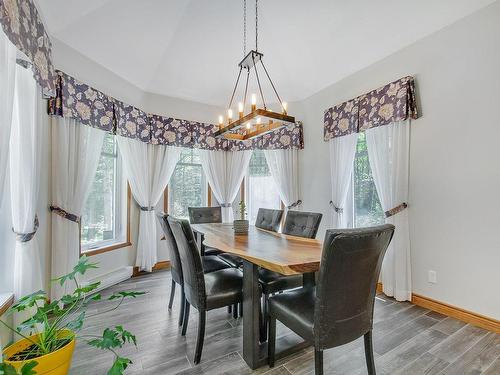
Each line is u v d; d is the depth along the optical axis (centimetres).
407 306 273
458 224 248
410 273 283
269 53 362
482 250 232
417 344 203
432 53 268
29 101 185
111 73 331
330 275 133
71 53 278
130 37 306
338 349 196
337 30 305
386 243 149
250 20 311
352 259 133
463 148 245
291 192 442
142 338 210
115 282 335
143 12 286
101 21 272
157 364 178
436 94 265
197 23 316
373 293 156
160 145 405
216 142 454
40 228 244
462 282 245
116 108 334
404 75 293
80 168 282
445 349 196
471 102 239
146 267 376
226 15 304
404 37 282
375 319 244
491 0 226
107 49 303
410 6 254
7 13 135
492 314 225
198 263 184
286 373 170
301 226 279
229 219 459
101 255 329
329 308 137
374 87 327
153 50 337
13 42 142
